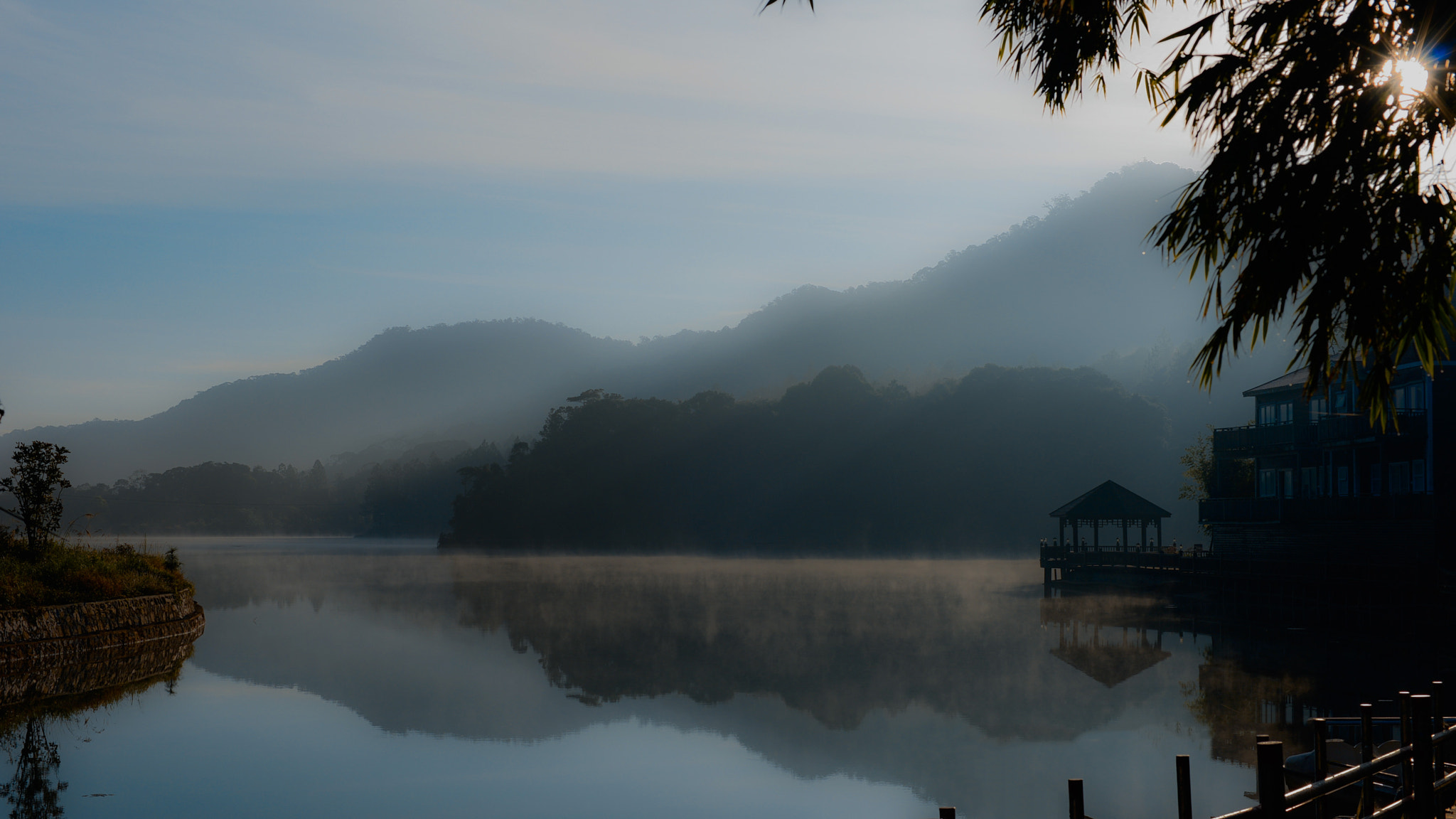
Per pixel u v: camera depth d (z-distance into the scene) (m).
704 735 20.55
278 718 20.94
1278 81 5.41
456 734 20.23
